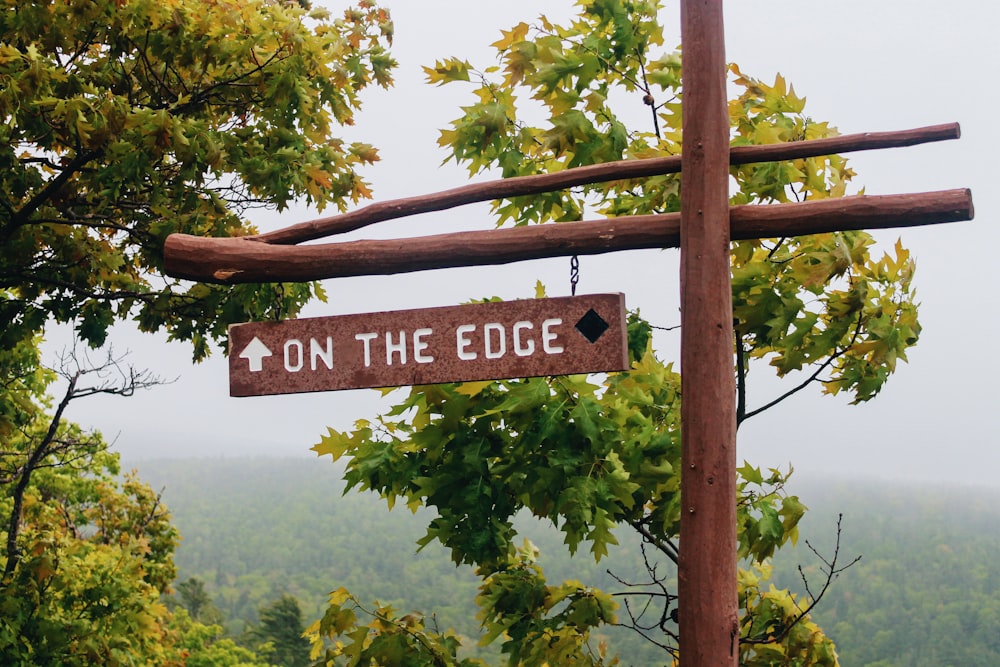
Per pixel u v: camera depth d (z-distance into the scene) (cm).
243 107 1002
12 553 1192
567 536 510
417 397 534
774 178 538
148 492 2105
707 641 340
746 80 565
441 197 389
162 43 908
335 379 374
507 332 363
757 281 530
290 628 7362
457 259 378
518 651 587
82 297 1055
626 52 572
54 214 1012
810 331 538
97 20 882
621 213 586
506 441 538
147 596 1221
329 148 1041
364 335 374
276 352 381
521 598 596
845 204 354
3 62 830
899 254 551
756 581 632
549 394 518
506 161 589
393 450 546
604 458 516
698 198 357
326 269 388
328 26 1060
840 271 488
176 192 997
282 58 944
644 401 600
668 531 559
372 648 552
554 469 507
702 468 346
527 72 575
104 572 1149
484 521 513
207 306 1021
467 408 528
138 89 979
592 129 560
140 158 874
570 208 594
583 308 359
